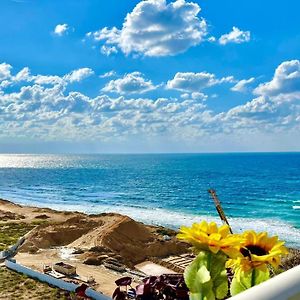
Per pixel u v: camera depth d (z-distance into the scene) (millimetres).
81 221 51000
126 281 6426
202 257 1935
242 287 2027
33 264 33719
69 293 25969
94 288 27641
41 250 40125
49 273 30688
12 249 39812
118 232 45156
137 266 36312
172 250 40438
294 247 48594
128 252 39281
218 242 1882
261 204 91625
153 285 5035
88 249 39594
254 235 2129
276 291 1232
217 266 1919
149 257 38969
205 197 106125
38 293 25812
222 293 1925
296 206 87562
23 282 27766
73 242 43844
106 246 40594
